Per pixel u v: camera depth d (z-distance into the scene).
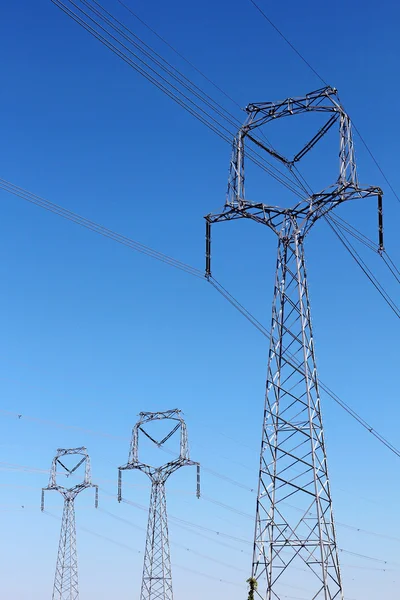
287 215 68.94
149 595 126.38
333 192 66.81
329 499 64.19
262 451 65.88
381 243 69.00
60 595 142.25
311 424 64.81
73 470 148.38
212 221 69.94
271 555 63.47
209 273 69.44
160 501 131.88
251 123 69.12
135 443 134.25
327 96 67.31
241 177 68.56
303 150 71.19
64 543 145.62
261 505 64.75
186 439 132.00
